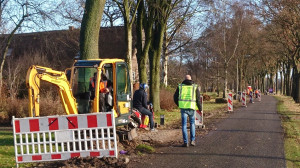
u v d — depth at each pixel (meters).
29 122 7.38
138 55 20.11
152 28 21.03
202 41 33.72
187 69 51.84
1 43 23.19
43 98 16.91
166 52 32.47
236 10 35.28
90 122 7.30
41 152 7.69
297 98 34.50
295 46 34.34
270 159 7.81
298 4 27.05
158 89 21.48
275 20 29.95
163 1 19.48
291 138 10.88
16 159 7.37
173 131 12.81
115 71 10.03
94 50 12.11
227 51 38.97
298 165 7.29
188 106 9.25
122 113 10.35
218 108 27.66
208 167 7.04
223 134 11.78
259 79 85.06
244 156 8.11
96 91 9.26
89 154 7.36
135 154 8.30
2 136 11.67
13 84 20.89
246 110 24.27
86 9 12.13
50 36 26.75
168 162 7.45
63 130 7.35
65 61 31.52
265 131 12.55
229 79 59.91
